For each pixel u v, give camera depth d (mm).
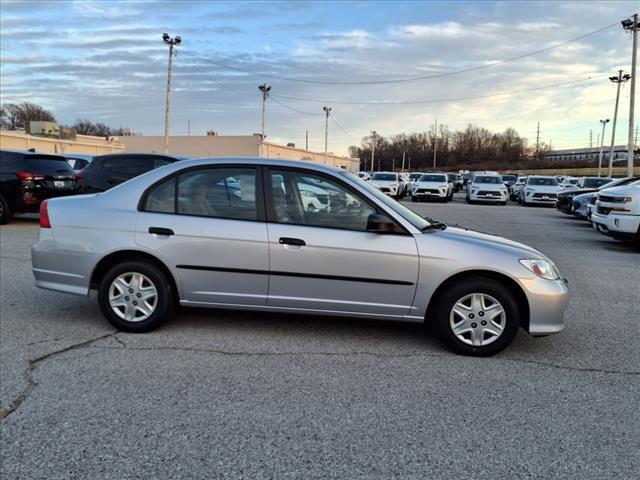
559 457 2699
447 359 4055
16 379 3490
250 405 3197
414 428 2965
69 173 11781
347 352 4152
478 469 2578
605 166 89375
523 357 4145
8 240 9461
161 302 4402
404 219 4176
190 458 2613
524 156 124438
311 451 2703
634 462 2666
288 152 63156
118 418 2996
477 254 4043
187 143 56875
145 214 4391
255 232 4211
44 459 2574
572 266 8414
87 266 4445
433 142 130000
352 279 4133
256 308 4320
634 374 3838
